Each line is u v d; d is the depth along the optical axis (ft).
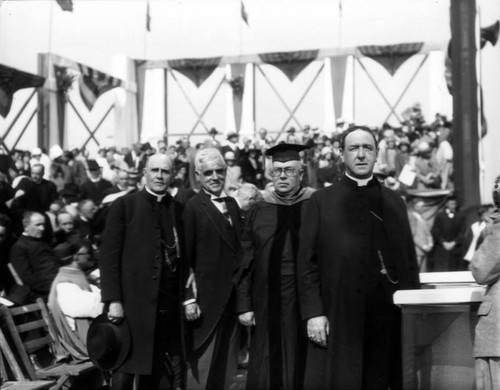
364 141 13.32
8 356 16.33
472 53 24.54
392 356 12.96
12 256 19.36
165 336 15.58
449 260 26.40
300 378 14.39
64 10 29.50
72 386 17.31
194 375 15.66
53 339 18.17
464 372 12.08
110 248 15.34
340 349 12.91
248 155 37.76
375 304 13.05
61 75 42.27
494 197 12.35
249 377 14.74
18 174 31.32
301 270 13.32
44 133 42.04
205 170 16.25
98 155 42.27
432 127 42.09
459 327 12.19
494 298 11.75
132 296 15.19
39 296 19.34
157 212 15.71
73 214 22.74
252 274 15.05
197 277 15.89
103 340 14.92
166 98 52.75
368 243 13.14
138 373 14.88
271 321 14.58
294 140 44.04
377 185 13.65
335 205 13.38
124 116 50.65
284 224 14.85
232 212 16.35
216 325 15.70
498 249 11.63
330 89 51.31
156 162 15.80
